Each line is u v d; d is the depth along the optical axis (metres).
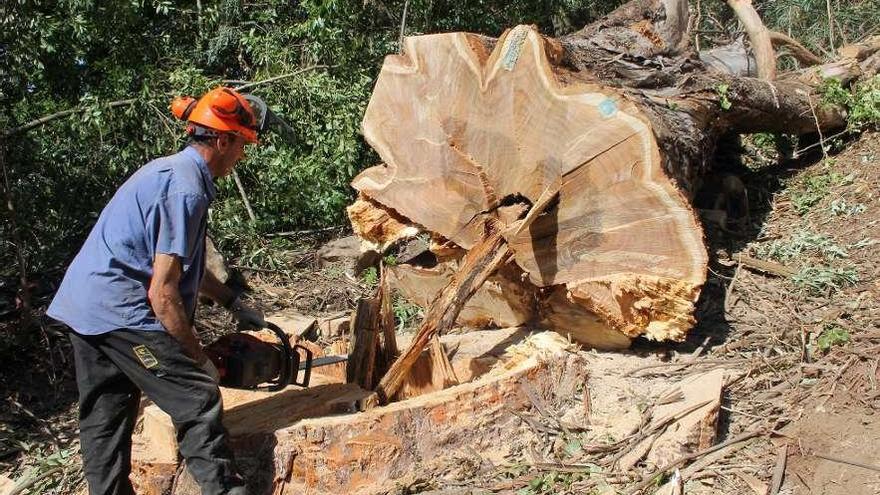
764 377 3.82
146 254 3.00
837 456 3.30
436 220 4.30
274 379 3.76
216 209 6.27
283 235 6.77
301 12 7.38
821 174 5.78
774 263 4.75
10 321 5.12
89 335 3.02
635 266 3.78
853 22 8.71
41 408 4.47
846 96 5.94
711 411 3.44
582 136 3.75
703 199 5.50
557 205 3.89
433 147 4.24
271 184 6.64
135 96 6.40
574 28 9.64
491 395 3.56
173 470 3.31
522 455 3.51
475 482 3.36
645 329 3.90
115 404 3.16
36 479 3.75
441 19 7.80
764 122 5.55
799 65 8.24
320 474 3.27
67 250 5.91
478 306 4.68
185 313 3.00
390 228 4.65
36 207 5.77
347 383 3.83
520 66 3.87
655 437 3.42
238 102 3.10
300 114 6.66
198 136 3.08
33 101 6.64
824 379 3.72
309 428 3.25
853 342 3.92
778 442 3.43
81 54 6.61
